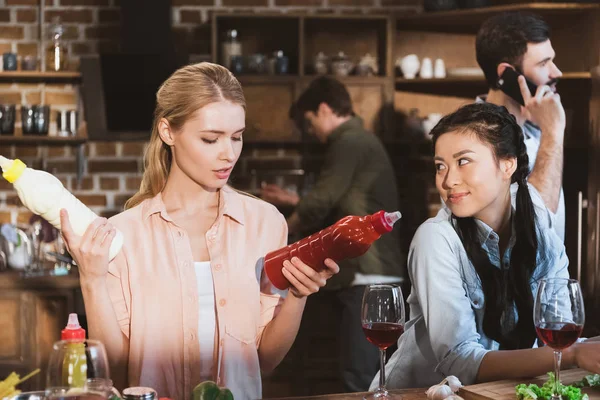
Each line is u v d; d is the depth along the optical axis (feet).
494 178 5.85
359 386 12.16
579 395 4.69
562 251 6.41
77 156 14.96
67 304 12.47
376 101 14.65
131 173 15.11
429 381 6.10
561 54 13.33
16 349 12.43
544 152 10.42
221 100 5.46
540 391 4.75
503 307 6.04
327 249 5.07
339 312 13.61
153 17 14.21
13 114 14.23
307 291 5.27
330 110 12.69
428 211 15.26
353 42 15.28
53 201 4.78
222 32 14.99
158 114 5.72
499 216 6.05
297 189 15.15
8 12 14.85
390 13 15.34
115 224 5.74
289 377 13.76
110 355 5.28
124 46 14.25
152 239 5.74
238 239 5.89
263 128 14.42
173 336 5.64
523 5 13.12
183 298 5.65
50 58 14.20
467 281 5.93
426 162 15.26
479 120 5.84
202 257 5.82
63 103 14.93
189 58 15.16
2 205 14.78
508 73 11.01
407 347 6.16
